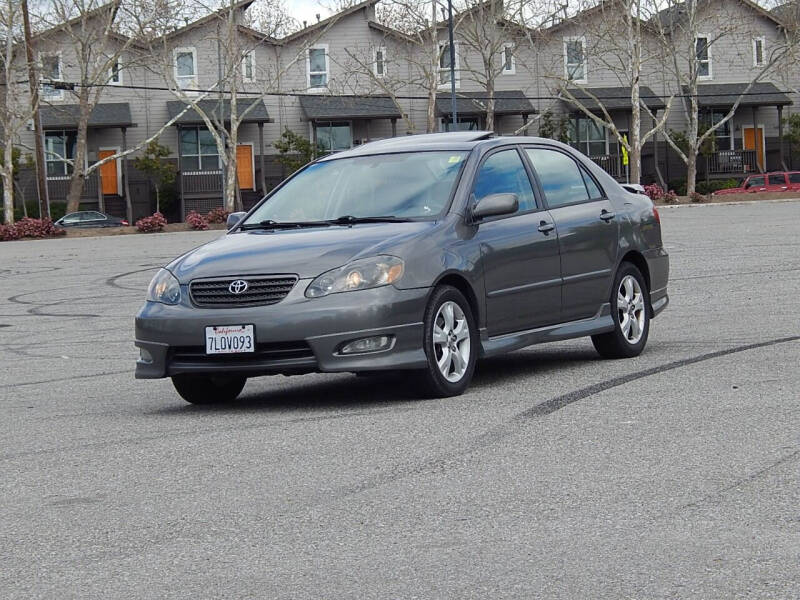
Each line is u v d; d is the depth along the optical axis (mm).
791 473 5762
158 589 4434
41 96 49125
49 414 8508
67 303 18281
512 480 5863
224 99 59281
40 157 46781
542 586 4293
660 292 10656
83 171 52062
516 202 8641
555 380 8922
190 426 7742
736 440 6523
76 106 57594
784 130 66125
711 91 64438
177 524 5320
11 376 10789
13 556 4938
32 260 30000
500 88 62750
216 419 7980
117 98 58812
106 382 10156
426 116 61062
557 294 9320
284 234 8578
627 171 63781
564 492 5586
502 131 63250
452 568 4539
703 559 4531
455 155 9164
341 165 9500
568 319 9477
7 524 5441
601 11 56531
